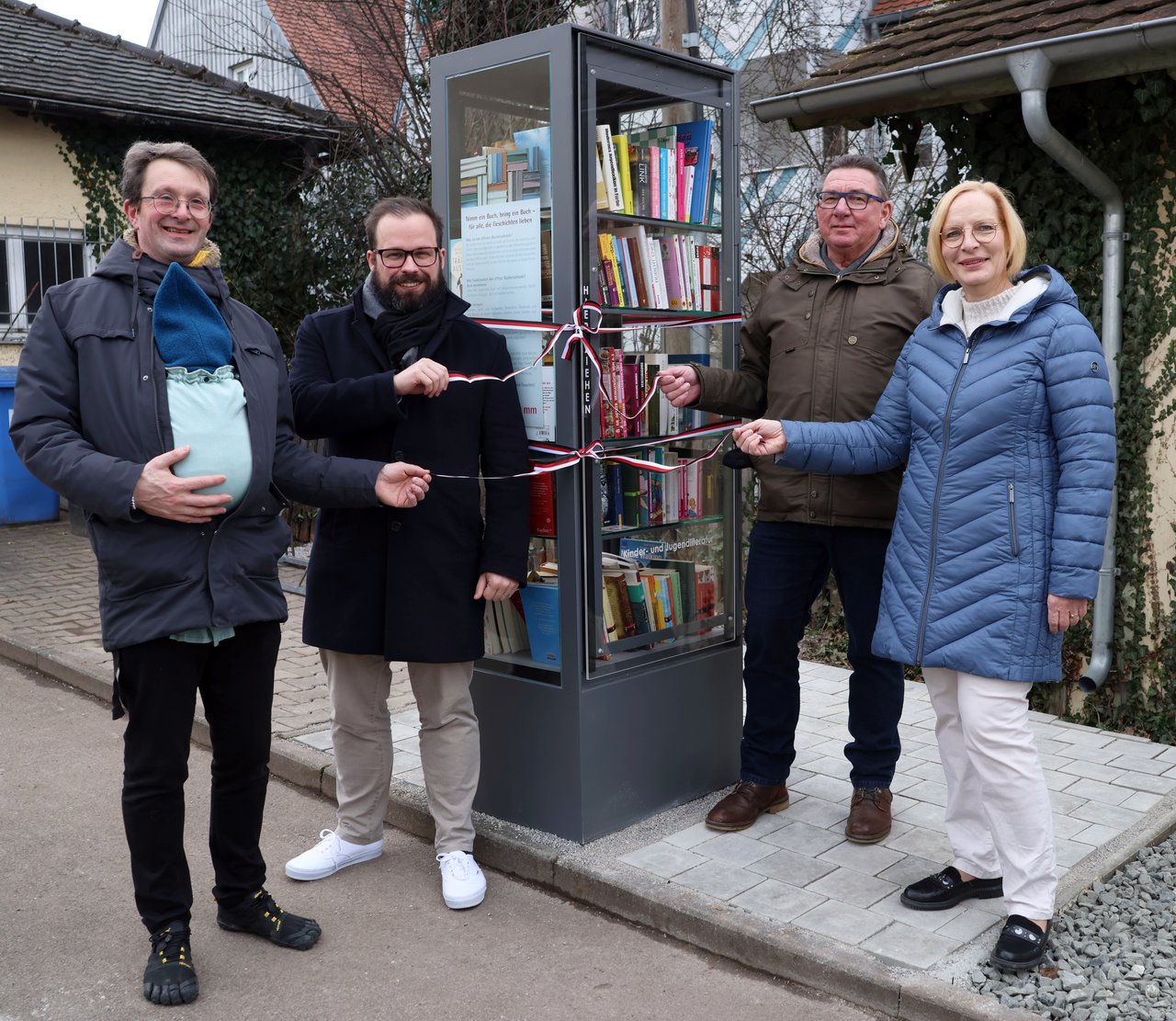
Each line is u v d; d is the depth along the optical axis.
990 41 4.58
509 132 3.53
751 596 3.65
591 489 3.49
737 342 3.99
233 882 3.06
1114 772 4.16
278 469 2.95
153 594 2.64
